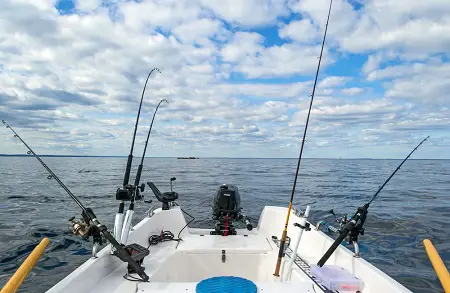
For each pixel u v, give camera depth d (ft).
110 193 44.52
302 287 6.82
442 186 59.98
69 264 16.08
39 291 13.08
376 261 16.38
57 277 14.47
